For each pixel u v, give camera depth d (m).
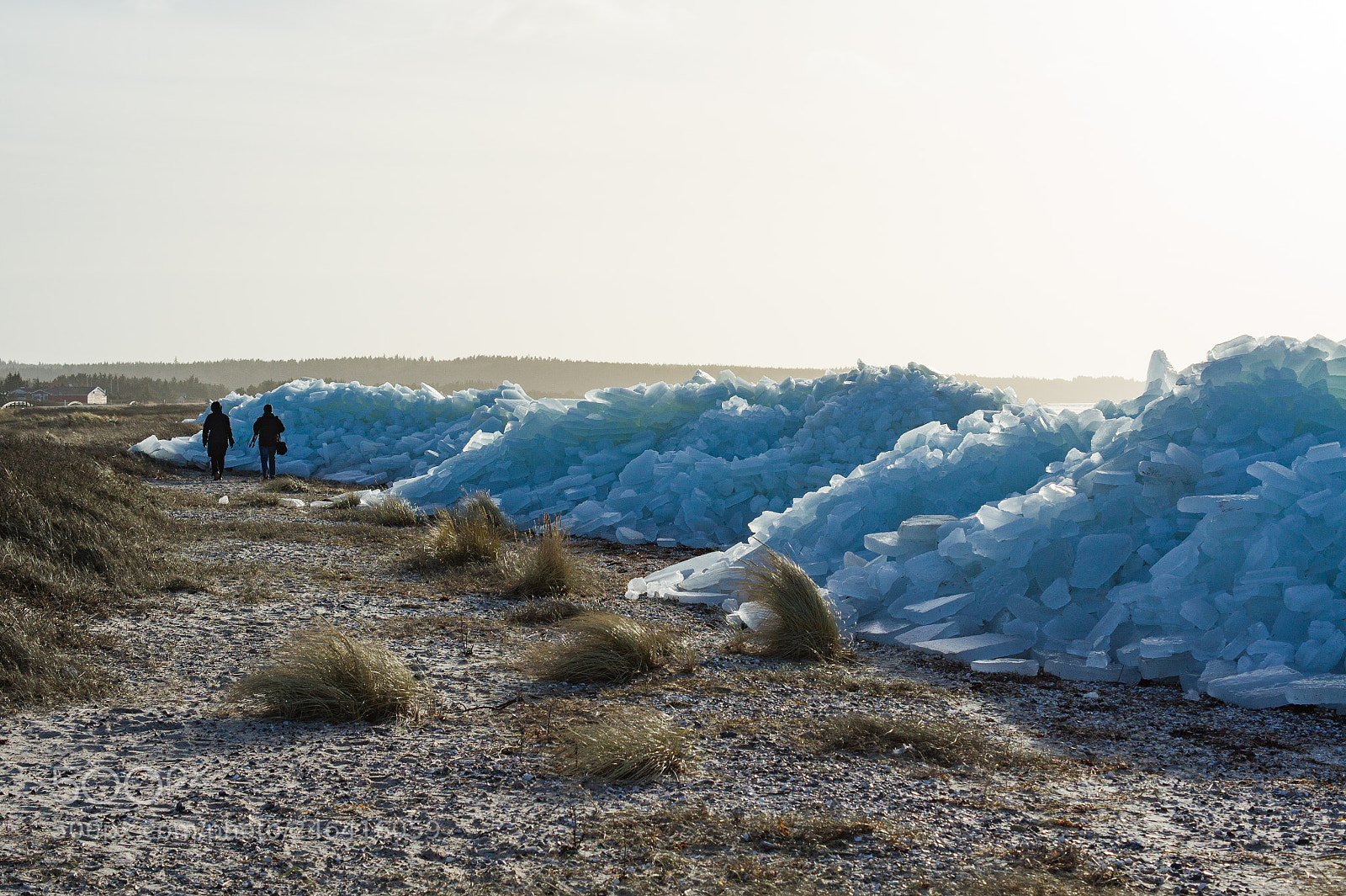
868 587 8.84
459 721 5.46
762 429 16.58
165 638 6.98
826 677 6.71
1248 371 9.23
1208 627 7.11
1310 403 8.84
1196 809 4.43
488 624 7.98
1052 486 8.79
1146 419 9.49
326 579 9.56
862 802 4.41
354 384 26.42
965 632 7.96
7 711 5.24
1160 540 8.12
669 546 13.05
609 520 13.93
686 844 3.89
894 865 3.73
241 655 6.64
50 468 11.63
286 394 25.92
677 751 4.84
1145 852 3.90
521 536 13.31
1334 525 7.27
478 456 17.03
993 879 3.62
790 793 4.50
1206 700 6.41
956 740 5.27
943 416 16.36
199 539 11.59
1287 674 6.32
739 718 5.70
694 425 16.69
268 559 10.55
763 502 13.81
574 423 16.81
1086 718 5.99
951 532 8.91
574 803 4.31
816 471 14.29
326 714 5.42
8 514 8.95
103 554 8.73
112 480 13.05
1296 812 4.39
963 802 4.43
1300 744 5.49
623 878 3.58
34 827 3.88
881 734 5.33
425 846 3.84
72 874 3.50
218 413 19.80
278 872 3.58
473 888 3.49
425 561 10.62
